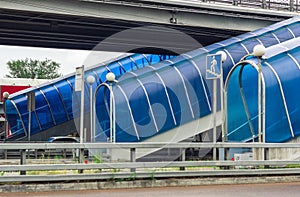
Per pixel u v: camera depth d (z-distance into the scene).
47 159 21.38
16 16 33.88
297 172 15.62
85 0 33.50
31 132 35.59
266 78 20.88
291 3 41.72
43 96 36.44
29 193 12.23
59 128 36.56
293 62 21.80
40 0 32.44
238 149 18.06
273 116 20.48
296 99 21.09
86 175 13.17
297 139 20.73
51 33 38.34
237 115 20.77
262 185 14.27
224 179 14.58
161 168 15.14
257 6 39.94
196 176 14.40
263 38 32.25
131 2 35.00
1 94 47.38
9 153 25.95
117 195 11.91
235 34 40.91
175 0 36.12
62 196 11.67
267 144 15.65
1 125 42.56
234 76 20.97
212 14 37.88
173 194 12.16
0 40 41.56
